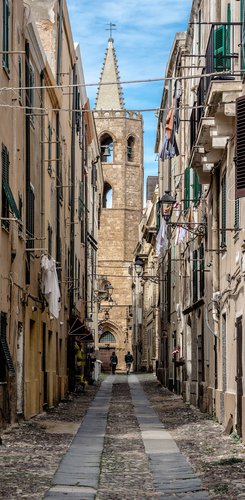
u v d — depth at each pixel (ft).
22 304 78.95
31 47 85.25
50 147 103.60
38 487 42.83
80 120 158.20
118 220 344.69
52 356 105.70
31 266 85.92
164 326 164.35
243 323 60.85
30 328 87.56
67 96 131.54
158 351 193.77
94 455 56.18
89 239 194.80
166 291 159.02
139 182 351.25
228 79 60.70
